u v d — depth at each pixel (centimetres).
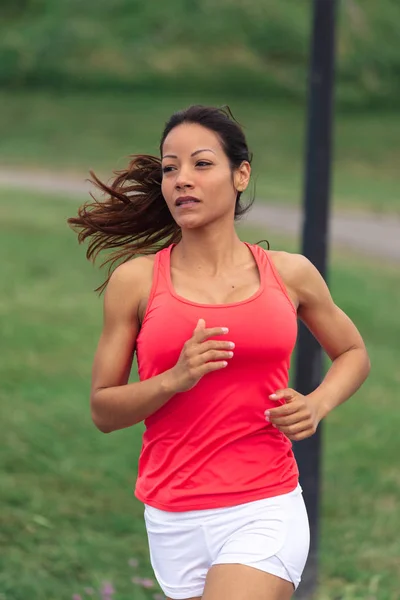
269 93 5747
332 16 704
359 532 857
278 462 428
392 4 6244
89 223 477
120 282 430
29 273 1997
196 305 414
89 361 1367
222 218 431
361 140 5084
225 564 410
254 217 3108
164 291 421
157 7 6281
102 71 5862
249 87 5784
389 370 1468
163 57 5950
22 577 705
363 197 3825
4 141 4962
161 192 470
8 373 1269
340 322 454
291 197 3678
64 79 5825
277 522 416
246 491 418
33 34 6103
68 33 6084
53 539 795
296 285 441
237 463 420
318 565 725
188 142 425
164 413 420
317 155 704
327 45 704
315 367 704
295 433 409
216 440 417
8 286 1861
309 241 709
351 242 2780
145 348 419
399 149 4997
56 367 1321
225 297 423
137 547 798
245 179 439
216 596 403
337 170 4594
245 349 411
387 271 2372
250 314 414
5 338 1461
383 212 3422
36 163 4481
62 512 851
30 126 5203
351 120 5394
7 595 682
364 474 1009
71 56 5959
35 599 682
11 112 5394
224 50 6009
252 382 415
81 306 1739
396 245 2781
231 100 5650
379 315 1861
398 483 986
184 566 427
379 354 1580
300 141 5075
